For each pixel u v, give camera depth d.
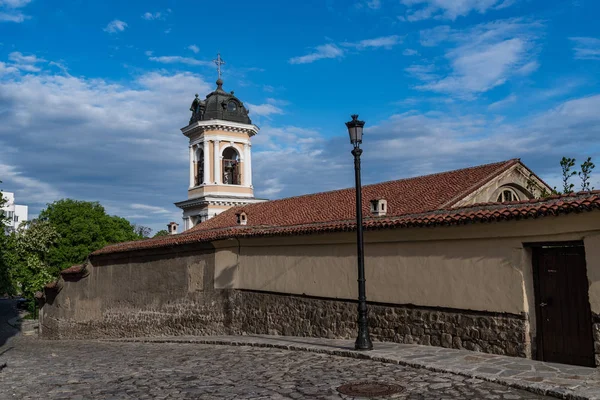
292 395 8.01
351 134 12.23
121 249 24.59
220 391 8.48
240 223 19.86
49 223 46.50
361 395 7.80
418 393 7.82
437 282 11.93
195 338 17.77
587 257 9.19
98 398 8.36
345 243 14.49
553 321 9.95
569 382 7.89
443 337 11.75
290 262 16.39
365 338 11.68
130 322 24.14
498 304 10.62
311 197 25.92
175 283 21.52
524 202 10.77
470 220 10.73
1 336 33.94
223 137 37.41
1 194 33.09
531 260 10.33
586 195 9.77
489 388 7.96
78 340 26.81
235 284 18.66
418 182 21.25
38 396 8.66
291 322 16.19
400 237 12.78
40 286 43.66
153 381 9.58
